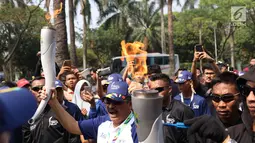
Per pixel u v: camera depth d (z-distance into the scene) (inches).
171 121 136.3
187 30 1701.5
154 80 139.3
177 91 212.8
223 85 92.7
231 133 80.0
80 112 152.0
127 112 100.7
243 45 1588.3
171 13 1020.5
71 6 798.5
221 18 1228.5
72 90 194.7
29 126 142.7
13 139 27.7
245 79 71.3
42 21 900.0
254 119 73.6
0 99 27.4
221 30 1493.6
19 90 28.7
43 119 142.9
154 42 1820.9
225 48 1644.9
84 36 1312.7
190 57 1814.7
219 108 94.2
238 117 95.5
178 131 125.9
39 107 85.9
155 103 65.9
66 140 143.3
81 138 147.3
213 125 83.0
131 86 107.4
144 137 67.2
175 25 1775.3
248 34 1499.8
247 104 72.6
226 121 94.7
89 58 2060.8
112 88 100.1
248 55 1606.8
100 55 1870.1
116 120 100.4
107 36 1769.2
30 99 28.5
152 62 1056.2
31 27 919.7
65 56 441.1
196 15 1380.4
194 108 174.1
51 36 84.3
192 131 85.7
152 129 66.5
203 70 203.9
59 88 143.9
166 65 1071.6
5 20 863.1
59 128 142.8
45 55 84.7
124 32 1806.1
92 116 155.6
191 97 178.4
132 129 98.1
